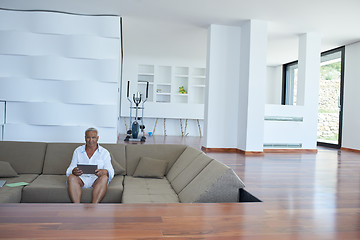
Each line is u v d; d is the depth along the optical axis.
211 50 6.73
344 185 3.59
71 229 1.72
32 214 1.93
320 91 9.07
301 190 3.24
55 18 5.88
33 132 5.89
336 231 1.91
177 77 11.16
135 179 3.54
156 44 8.57
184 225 1.86
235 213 2.14
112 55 6.04
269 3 5.40
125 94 10.49
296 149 7.11
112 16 6.06
